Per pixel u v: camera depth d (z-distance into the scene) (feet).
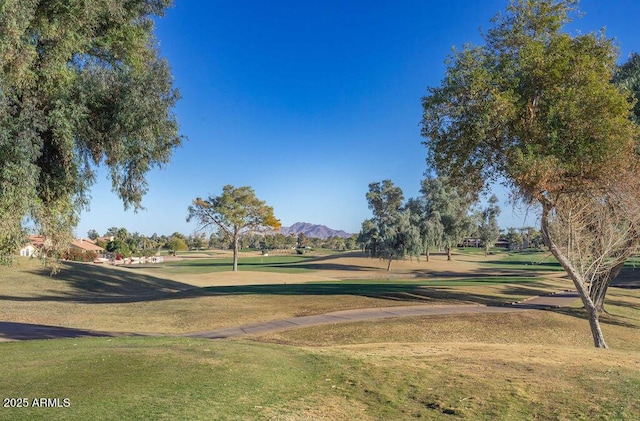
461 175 68.69
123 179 44.62
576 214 65.82
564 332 71.67
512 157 59.00
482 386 30.91
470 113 61.77
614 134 57.41
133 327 68.13
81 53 40.52
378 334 63.57
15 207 35.94
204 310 79.61
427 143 67.87
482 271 229.86
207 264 295.07
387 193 289.94
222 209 210.79
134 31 43.98
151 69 44.01
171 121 44.73
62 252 45.24
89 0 37.76
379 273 220.02
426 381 31.81
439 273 218.59
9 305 83.82
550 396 29.58
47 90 38.01
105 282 133.28
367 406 27.14
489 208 315.58
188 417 22.21
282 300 89.45
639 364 38.96
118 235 404.36
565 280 153.38
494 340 65.31
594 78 56.70
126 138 42.04
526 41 61.77
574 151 58.08
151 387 26.32
